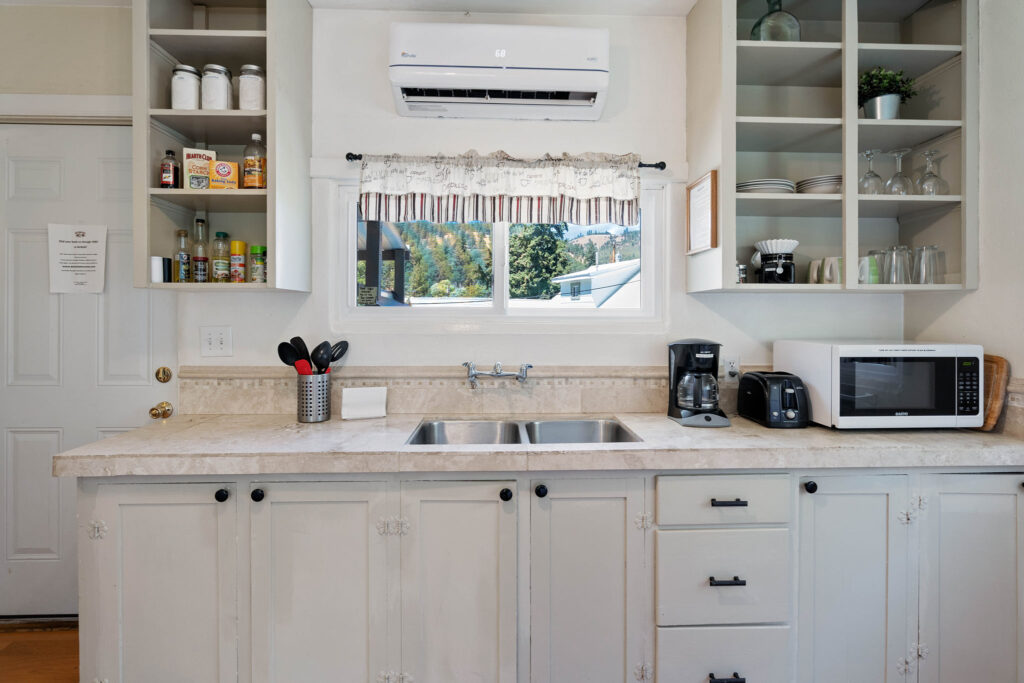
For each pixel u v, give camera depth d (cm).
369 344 221
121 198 216
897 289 196
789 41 195
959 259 198
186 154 189
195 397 217
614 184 214
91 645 154
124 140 215
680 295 225
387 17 220
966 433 182
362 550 158
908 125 196
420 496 158
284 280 192
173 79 189
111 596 154
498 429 212
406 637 159
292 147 199
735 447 161
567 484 160
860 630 165
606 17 224
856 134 193
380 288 228
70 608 217
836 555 165
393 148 220
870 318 229
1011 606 167
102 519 154
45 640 206
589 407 223
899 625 165
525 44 199
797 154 226
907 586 165
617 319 228
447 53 198
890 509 165
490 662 160
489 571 159
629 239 231
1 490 215
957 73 200
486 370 222
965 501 166
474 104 209
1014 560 167
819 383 188
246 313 218
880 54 199
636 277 231
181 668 156
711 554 161
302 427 192
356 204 225
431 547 159
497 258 227
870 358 182
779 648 161
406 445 164
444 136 221
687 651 160
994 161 189
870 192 200
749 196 191
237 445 163
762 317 226
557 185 214
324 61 219
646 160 224
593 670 162
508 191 213
